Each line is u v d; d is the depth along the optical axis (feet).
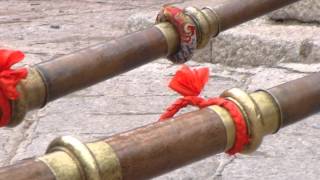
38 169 4.49
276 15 15.69
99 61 6.67
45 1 22.86
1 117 5.64
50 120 13.06
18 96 5.73
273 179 10.52
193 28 7.25
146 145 4.89
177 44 7.29
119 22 19.83
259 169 10.85
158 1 21.74
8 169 4.45
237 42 15.24
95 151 4.70
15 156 11.76
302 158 11.09
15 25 19.92
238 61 15.33
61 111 13.43
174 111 5.72
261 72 14.57
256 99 5.53
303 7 15.46
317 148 11.38
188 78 5.71
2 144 12.25
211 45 15.51
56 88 6.32
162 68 15.35
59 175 4.52
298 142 11.59
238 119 5.27
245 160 11.15
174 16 7.23
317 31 15.21
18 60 5.58
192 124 5.15
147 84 14.55
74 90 6.54
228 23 7.68
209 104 5.44
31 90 6.06
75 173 4.57
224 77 14.74
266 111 5.52
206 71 5.80
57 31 19.13
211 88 14.11
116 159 4.73
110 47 6.82
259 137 5.39
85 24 19.76
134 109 13.41
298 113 5.73
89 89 14.38
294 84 5.81
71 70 6.43
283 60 14.92
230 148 5.37
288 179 10.50
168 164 5.00
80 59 6.55
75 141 4.69
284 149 11.39
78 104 13.70
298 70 14.42
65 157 4.60
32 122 13.04
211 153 5.26
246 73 14.87
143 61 7.09
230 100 5.42
